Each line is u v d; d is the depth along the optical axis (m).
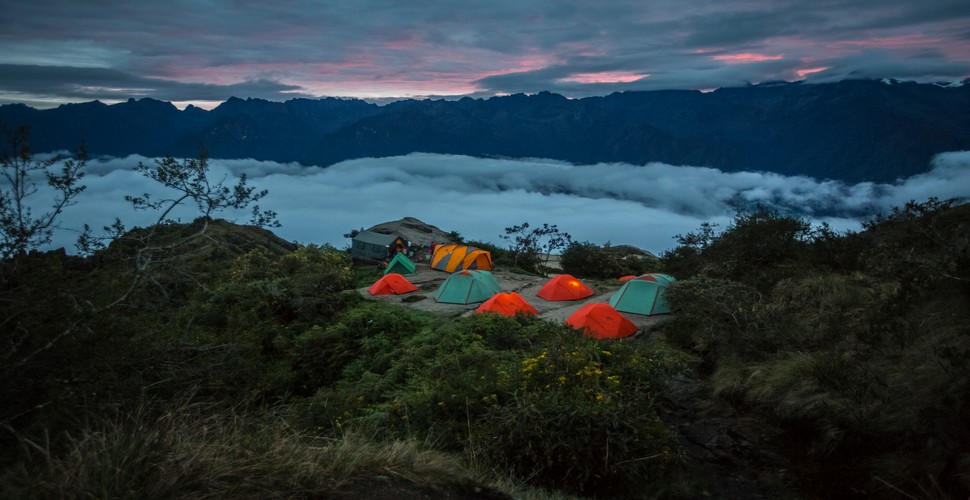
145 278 5.65
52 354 4.46
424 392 8.05
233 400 6.35
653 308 15.49
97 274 5.46
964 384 5.54
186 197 5.73
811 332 9.20
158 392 5.36
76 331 4.57
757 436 7.17
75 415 4.39
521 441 6.07
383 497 3.65
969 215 10.30
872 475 5.58
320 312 18.17
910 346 7.00
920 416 5.68
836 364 7.26
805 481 6.06
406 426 7.22
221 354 6.44
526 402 6.57
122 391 4.75
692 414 8.20
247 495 3.28
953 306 7.20
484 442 6.30
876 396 6.29
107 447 3.37
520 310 14.45
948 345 6.38
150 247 5.66
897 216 12.17
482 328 12.90
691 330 11.95
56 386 4.41
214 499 3.16
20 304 4.37
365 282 25.48
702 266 15.81
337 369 13.55
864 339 7.36
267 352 14.70
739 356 9.55
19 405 4.34
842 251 12.45
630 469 5.94
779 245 14.13
